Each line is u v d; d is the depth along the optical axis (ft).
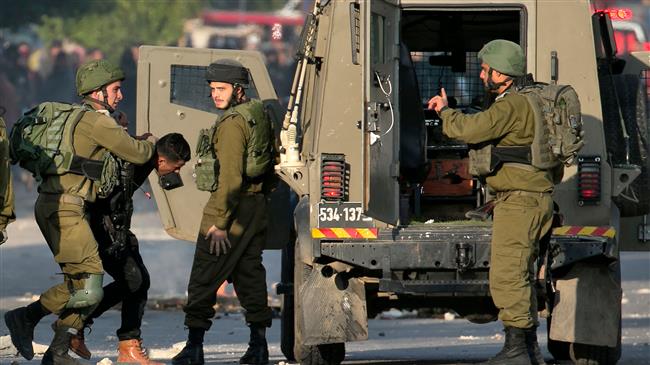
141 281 119.44
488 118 112.57
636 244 135.13
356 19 120.16
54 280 222.48
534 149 112.98
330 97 124.47
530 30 126.62
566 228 125.59
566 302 125.90
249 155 128.98
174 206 141.38
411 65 129.59
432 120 147.95
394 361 140.77
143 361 120.47
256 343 132.46
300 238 124.77
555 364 137.28
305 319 123.24
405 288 120.98
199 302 129.08
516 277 112.68
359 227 123.24
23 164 113.29
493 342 167.32
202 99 142.82
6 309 183.42
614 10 134.00
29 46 581.94
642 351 150.30
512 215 112.98
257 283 131.75
